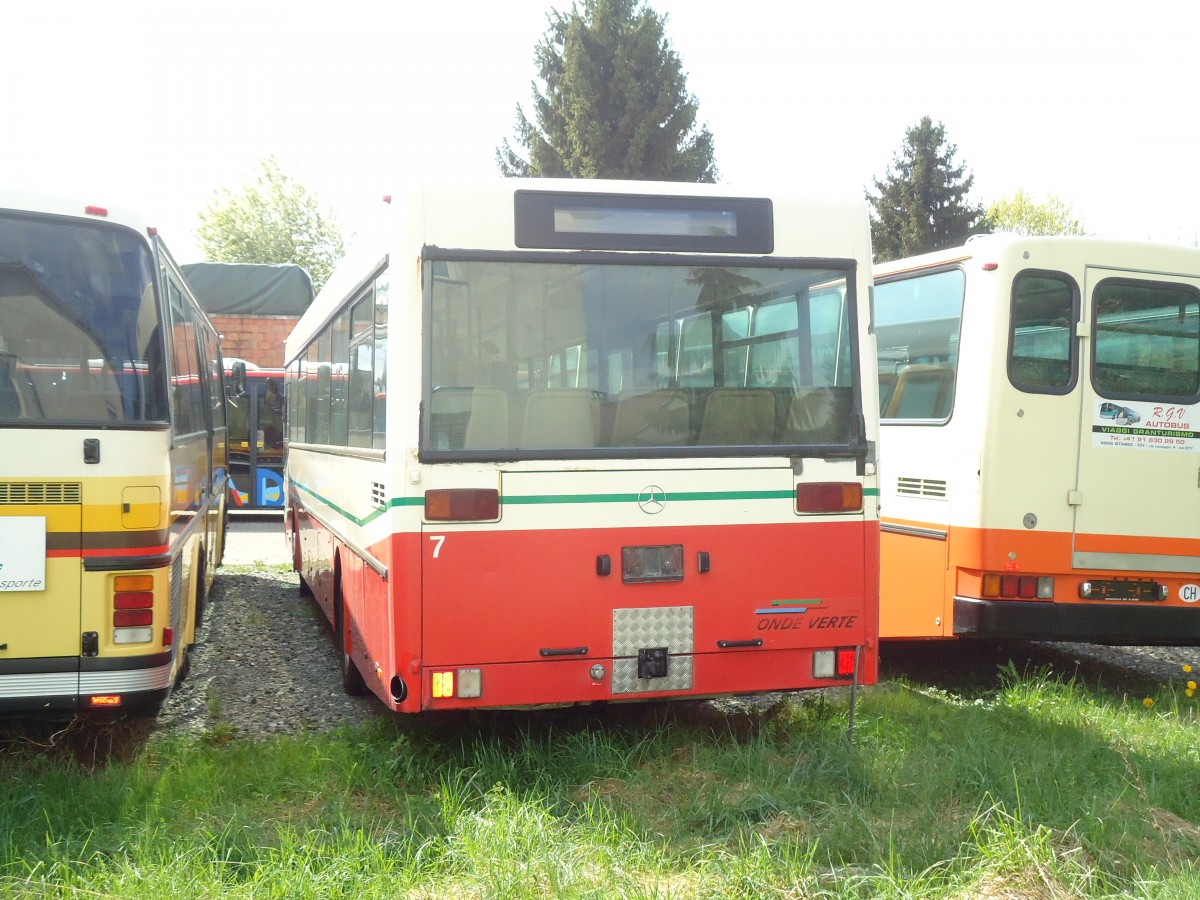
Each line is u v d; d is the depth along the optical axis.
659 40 42.03
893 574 9.04
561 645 5.88
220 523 13.84
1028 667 9.57
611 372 6.00
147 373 5.97
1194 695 8.52
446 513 5.74
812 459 6.25
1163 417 8.38
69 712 5.79
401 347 5.77
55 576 5.75
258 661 9.29
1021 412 8.11
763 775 5.76
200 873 4.46
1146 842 4.96
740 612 6.12
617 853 4.74
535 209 5.95
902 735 6.52
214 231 61.47
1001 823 4.79
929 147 56.91
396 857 4.69
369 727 6.70
